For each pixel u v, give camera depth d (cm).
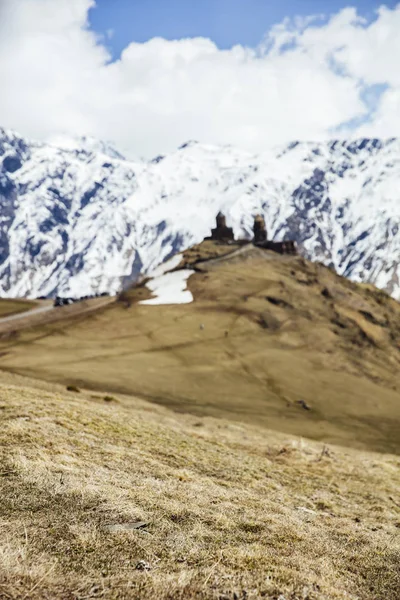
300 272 18050
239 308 14438
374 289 18962
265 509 1606
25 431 1898
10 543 1020
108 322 13012
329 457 3173
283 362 11481
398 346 14612
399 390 11744
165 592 916
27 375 7631
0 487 1323
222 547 1185
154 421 3234
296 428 7269
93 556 1032
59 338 11631
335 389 10425
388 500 2205
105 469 1669
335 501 1984
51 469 1534
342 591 1051
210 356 11062
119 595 895
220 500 1594
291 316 14462
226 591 952
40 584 892
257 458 2575
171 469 1861
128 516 1258
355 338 14100
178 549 1128
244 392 9194
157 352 10881
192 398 8012
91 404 3145
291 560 1171
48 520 1170
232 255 19800
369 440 7294
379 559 1300
